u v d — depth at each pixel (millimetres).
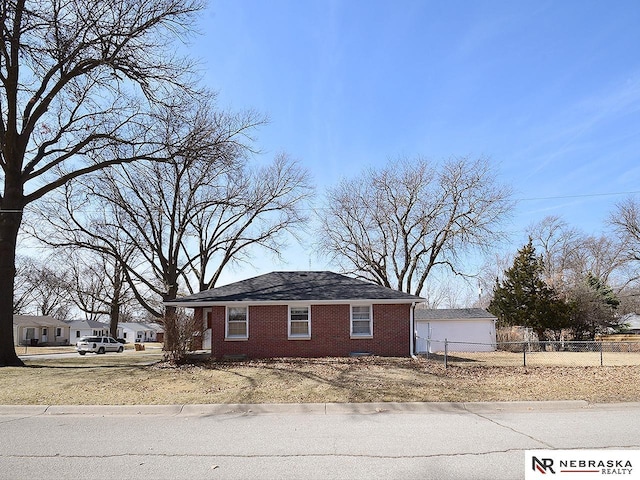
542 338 39344
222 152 24719
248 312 23047
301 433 8945
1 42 17625
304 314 23188
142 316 84688
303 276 27000
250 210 32750
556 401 11922
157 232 31188
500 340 38844
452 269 39125
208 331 29094
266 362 19281
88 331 80188
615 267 58500
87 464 6980
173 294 30328
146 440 8484
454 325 37844
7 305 19375
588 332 40375
